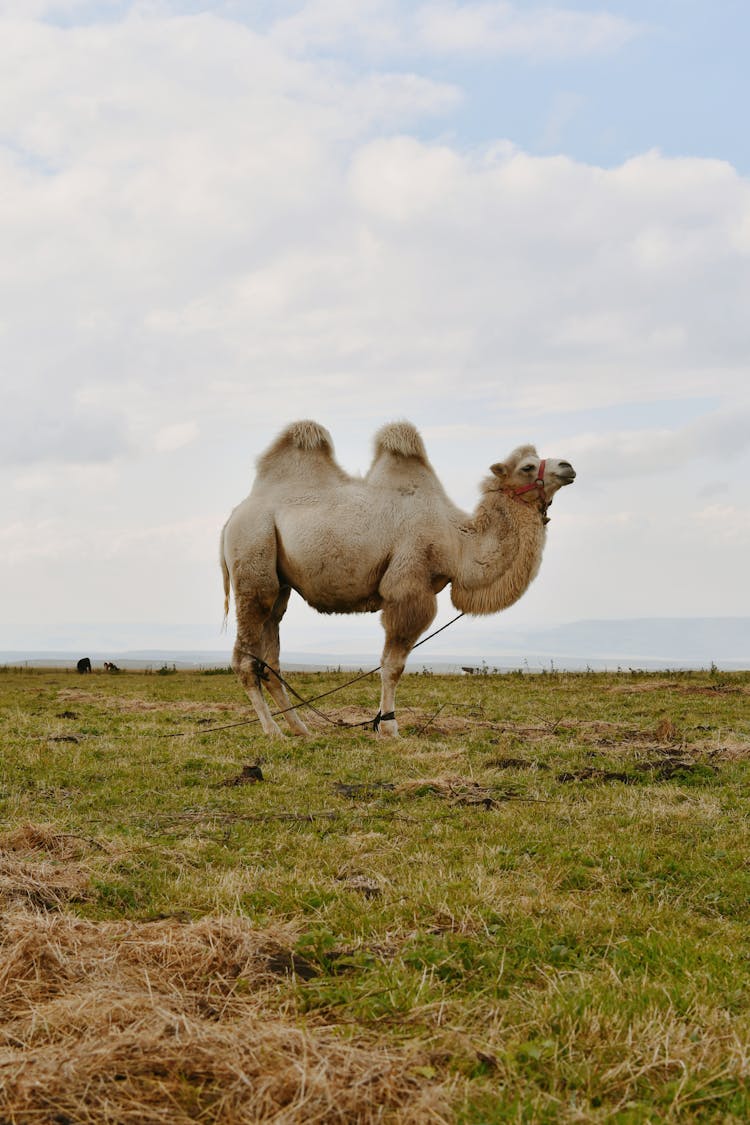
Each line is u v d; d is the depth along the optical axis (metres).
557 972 4.54
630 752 11.47
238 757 11.33
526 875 6.27
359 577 13.22
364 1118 3.14
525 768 10.40
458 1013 3.98
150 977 4.22
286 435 13.95
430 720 14.41
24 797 8.71
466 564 13.45
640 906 5.64
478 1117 3.19
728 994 4.25
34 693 21.78
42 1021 3.70
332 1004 4.04
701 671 26.89
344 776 9.99
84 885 5.82
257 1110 3.14
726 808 8.52
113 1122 3.11
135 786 9.37
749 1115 3.27
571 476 13.52
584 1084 3.47
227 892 5.69
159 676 31.81
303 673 27.73
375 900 5.65
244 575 13.59
